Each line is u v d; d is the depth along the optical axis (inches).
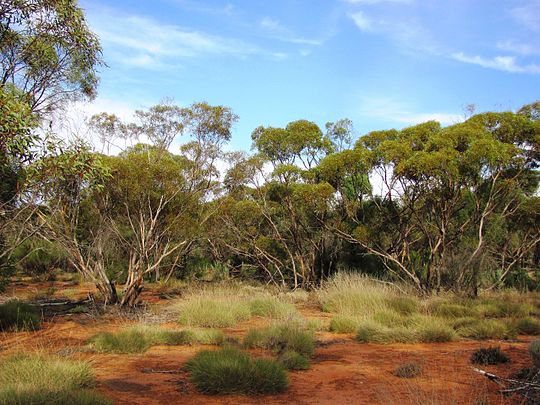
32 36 324.2
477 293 650.8
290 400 217.2
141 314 492.7
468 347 347.6
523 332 418.0
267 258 853.2
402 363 292.8
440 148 610.5
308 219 825.5
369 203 781.3
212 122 576.4
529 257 911.0
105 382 245.9
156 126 567.2
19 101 282.2
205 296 518.3
